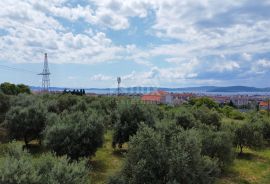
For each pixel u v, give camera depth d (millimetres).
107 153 18172
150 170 8500
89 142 14844
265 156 20641
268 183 14367
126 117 18391
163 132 9961
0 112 25422
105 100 32688
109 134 24875
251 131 20438
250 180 14680
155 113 19969
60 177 7207
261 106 77375
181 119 19875
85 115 16453
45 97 36719
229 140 15609
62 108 31750
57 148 14398
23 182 6559
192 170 8844
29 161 7453
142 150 8930
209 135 15180
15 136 18859
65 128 14805
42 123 19125
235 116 44969
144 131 9383
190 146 9156
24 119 18875
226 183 13859
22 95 28141
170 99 99938
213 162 11188
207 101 57688
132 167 8797
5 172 6555
